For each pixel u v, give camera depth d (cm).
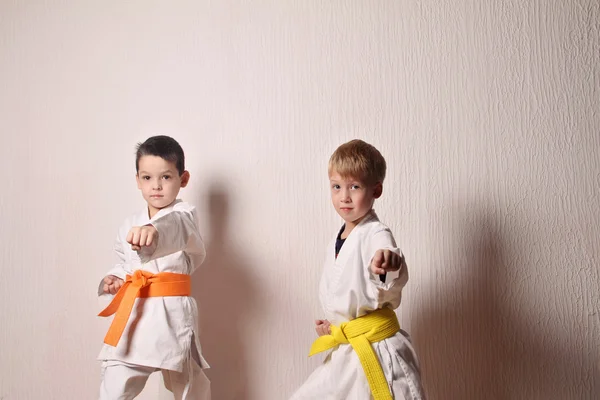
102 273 207
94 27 214
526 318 187
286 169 201
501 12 195
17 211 214
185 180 181
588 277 187
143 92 210
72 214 211
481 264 190
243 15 206
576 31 192
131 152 209
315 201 199
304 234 199
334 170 156
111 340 156
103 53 213
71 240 210
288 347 197
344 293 152
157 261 167
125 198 208
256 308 199
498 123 193
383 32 199
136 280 162
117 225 207
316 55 202
